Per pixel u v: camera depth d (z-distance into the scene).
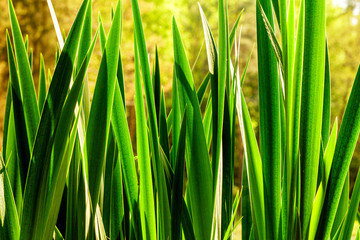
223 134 1.12
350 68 15.30
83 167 1.08
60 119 0.98
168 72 11.23
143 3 11.21
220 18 1.08
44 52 8.61
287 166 1.04
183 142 1.05
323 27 1.02
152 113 1.08
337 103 15.20
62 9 8.95
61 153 0.99
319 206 1.06
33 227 0.98
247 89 13.75
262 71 1.07
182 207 1.08
